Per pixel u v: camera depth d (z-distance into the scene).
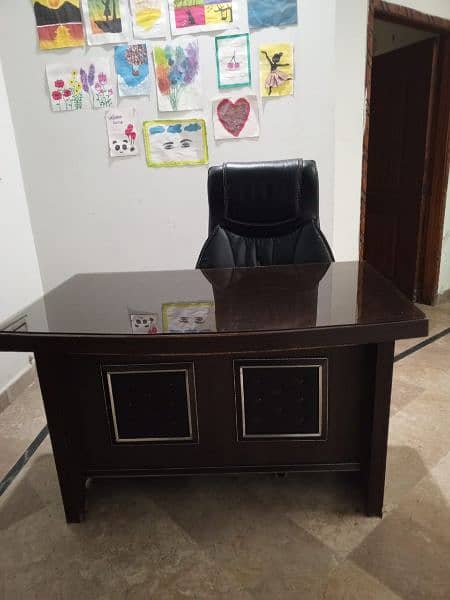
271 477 1.52
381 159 3.35
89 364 1.22
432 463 1.54
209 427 1.27
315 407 1.24
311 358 1.18
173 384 1.23
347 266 1.61
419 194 3.12
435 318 3.00
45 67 2.17
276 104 2.15
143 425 1.28
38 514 1.40
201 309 1.19
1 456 1.72
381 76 3.19
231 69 2.11
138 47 2.11
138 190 2.33
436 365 2.30
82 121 2.24
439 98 2.90
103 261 2.47
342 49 2.09
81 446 1.31
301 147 2.21
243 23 2.05
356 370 1.21
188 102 2.17
